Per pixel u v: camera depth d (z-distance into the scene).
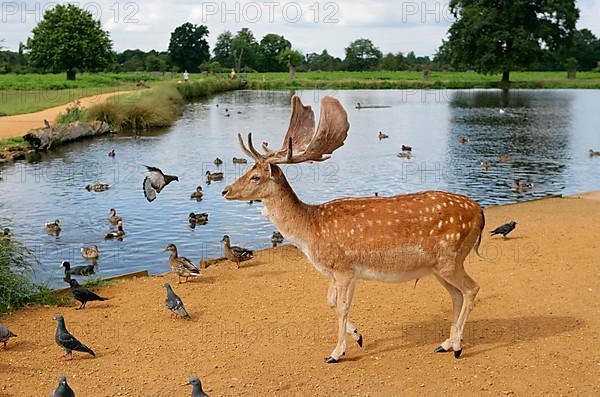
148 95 48.75
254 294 10.62
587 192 20.47
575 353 8.21
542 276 11.09
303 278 11.39
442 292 10.54
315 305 10.07
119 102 42.84
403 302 10.13
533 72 121.94
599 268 11.41
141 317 9.71
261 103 62.47
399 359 8.16
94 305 10.27
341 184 24.02
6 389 7.48
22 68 102.00
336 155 31.19
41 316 9.82
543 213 16.28
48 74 94.56
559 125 44.19
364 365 8.02
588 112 53.56
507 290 10.49
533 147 34.06
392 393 7.33
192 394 6.73
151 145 34.44
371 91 81.00
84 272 13.38
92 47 80.44
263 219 18.80
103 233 17.38
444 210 7.98
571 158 30.39
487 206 19.28
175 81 73.75
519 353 8.24
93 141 36.00
